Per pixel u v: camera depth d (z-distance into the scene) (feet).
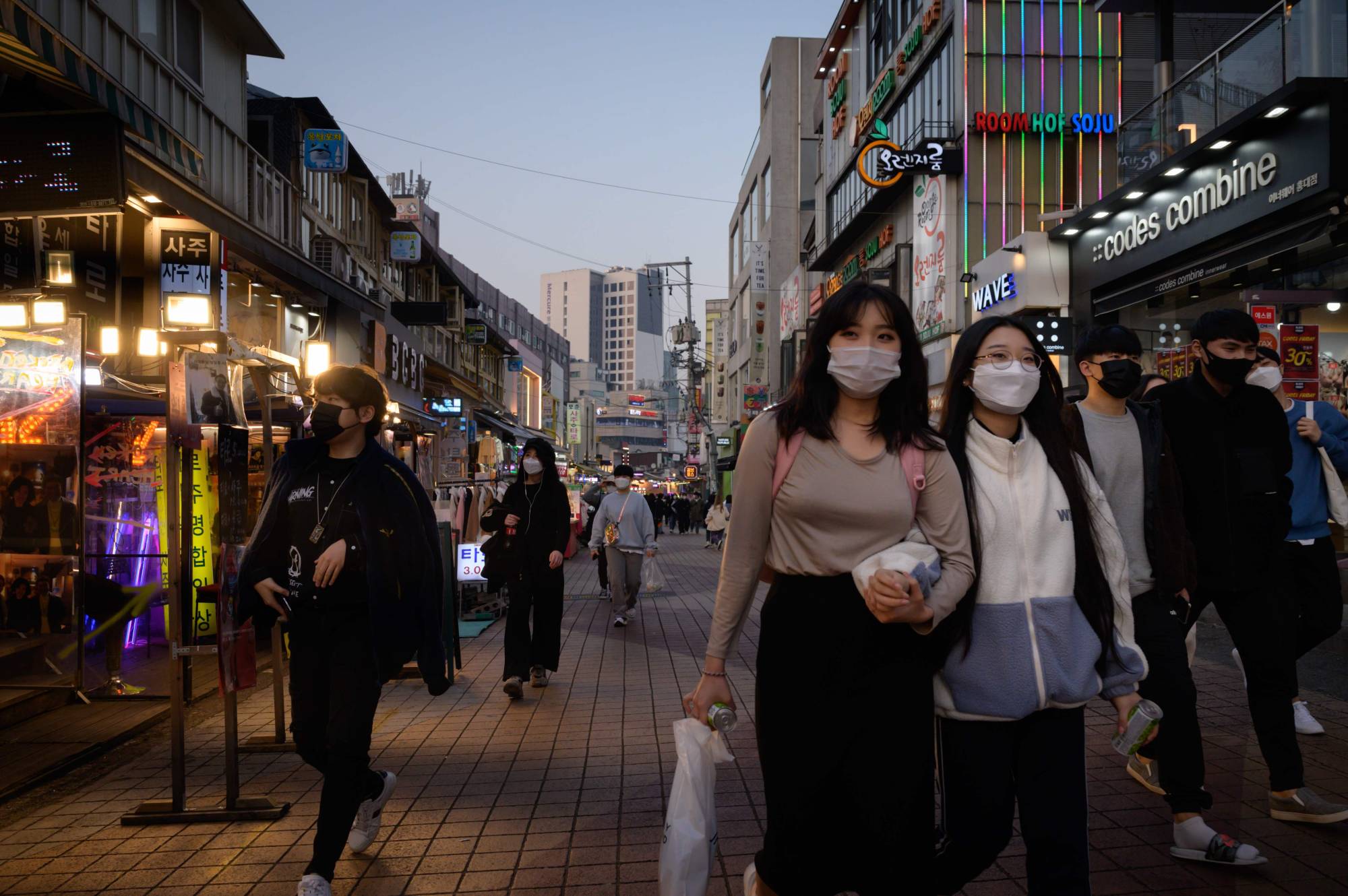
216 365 13.83
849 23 99.35
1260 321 29.73
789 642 7.14
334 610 11.13
